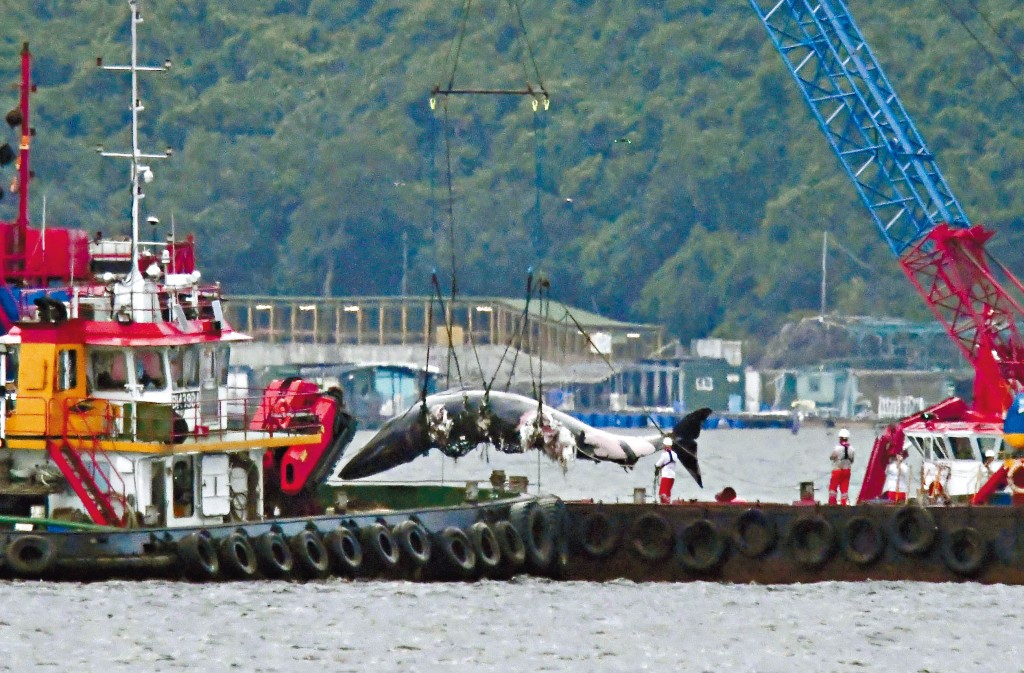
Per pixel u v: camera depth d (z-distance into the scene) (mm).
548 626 123562
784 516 137125
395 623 122562
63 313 127562
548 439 137250
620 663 115812
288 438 132125
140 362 128500
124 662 112625
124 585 127312
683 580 137375
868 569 136875
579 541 137500
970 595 134500
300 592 128625
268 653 115312
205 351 132125
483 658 115812
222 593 127062
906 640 122750
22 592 125812
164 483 128250
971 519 136625
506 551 134125
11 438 127562
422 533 132125
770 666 116062
